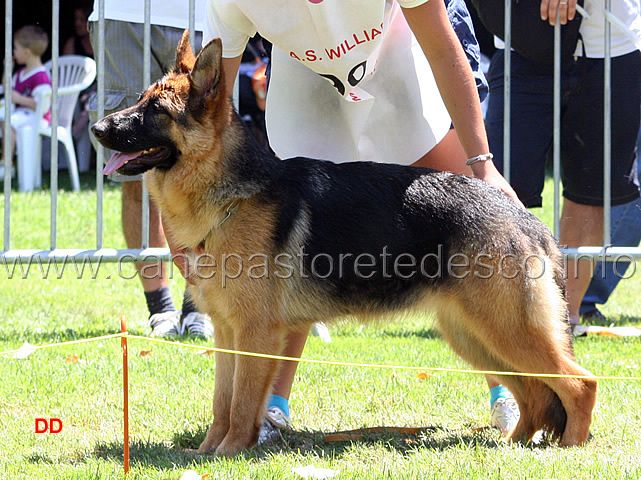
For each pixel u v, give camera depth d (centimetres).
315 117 728
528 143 973
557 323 591
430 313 615
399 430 628
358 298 602
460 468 521
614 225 1062
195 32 981
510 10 913
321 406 702
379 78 696
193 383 760
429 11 585
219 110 585
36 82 1955
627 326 1014
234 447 577
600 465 519
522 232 590
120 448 583
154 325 990
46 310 1095
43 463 546
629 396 695
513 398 660
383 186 605
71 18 2266
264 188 589
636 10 934
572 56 934
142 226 952
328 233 591
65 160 2278
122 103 977
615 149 945
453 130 730
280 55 711
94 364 817
